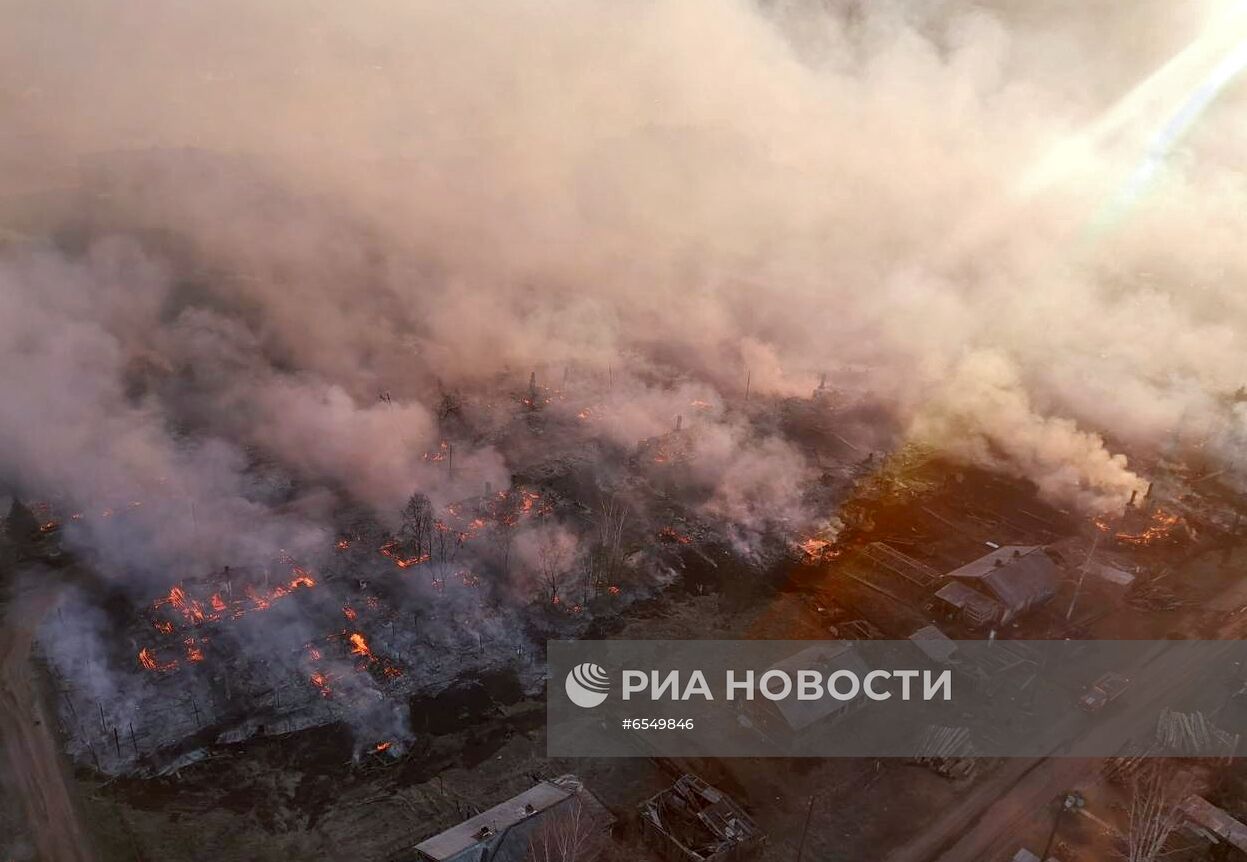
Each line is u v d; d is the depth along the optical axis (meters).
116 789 61.62
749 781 64.00
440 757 65.38
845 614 82.75
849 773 65.19
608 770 64.69
